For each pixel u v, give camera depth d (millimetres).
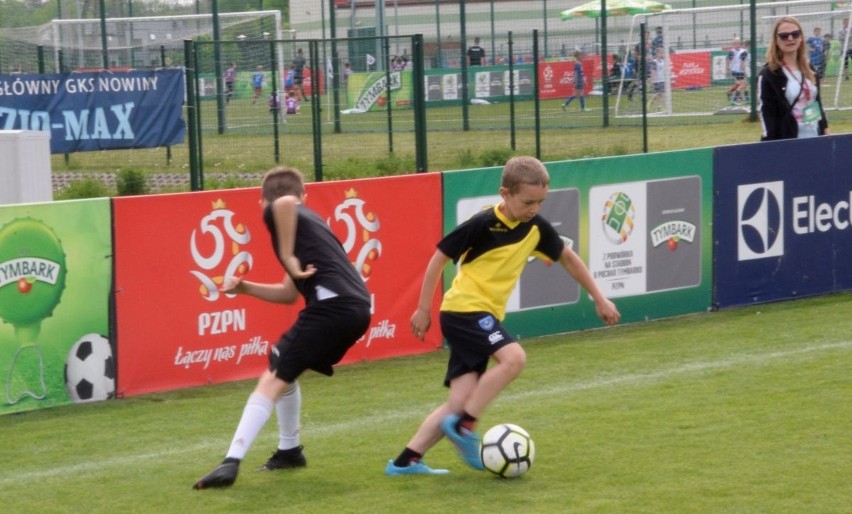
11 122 52500
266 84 67812
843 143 35688
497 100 91812
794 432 21312
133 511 17906
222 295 26844
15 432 23000
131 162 66625
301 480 19203
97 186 57312
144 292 25781
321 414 24000
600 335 31328
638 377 26375
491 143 77500
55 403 24922
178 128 54812
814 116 35250
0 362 24078
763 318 32781
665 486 18312
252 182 59625
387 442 21719
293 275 18500
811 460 19547
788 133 35094
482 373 19234
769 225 34656
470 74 91375
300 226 18906
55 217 24453
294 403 19578
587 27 126688
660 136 83250
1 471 20359
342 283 18688
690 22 111000
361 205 28500
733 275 34250
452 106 90625
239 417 24016
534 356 28922
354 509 17562
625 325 32562
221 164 65188
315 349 18594
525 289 30906
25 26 116062
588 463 19766
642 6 109938
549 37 114250
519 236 18812
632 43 97625
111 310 25391
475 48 104812
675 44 109312
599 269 31906
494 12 123812
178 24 104062
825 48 95062
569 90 88625
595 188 31469
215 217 26594
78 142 53344
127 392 25766
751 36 88562
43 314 24500
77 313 24953
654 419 22641
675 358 28188
